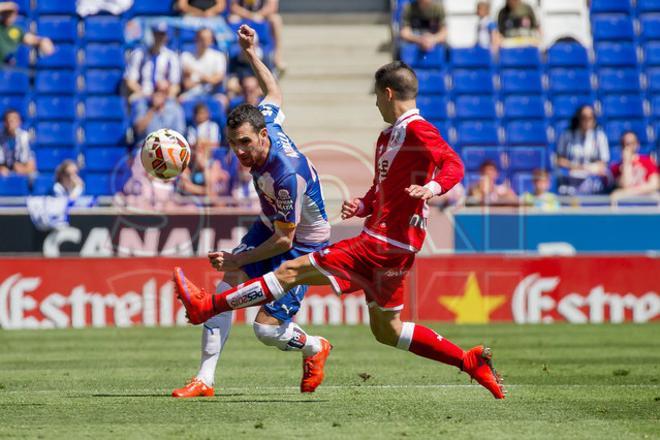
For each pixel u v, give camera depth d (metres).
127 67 42.19
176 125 39.03
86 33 44.62
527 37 45.25
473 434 13.03
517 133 42.78
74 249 32.22
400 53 44.31
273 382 19.23
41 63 43.66
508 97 43.69
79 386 18.64
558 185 38.78
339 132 41.53
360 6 48.41
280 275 15.23
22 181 38.38
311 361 17.05
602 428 13.60
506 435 12.97
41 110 42.34
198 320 15.32
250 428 13.45
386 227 15.11
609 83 45.00
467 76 44.06
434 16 44.56
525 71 44.38
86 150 40.59
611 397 16.86
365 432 13.12
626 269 33.38
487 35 45.50
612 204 36.88
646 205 37.62
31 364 22.55
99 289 31.92
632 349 25.58
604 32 46.56
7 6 43.41
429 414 14.82
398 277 15.29
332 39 45.88
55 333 29.97
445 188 14.52
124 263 31.98
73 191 34.94
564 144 39.41
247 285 15.19
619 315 33.38
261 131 15.45
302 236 16.62
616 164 38.94
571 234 33.94
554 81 44.59
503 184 37.34
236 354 24.52
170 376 20.25
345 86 43.91
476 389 17.91
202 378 16.92
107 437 12.78
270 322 16.52
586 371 20.97
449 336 28.67
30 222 32.16
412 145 14.96
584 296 33.25
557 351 25.06
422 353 15.78
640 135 43.66
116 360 23.33
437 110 43.06
